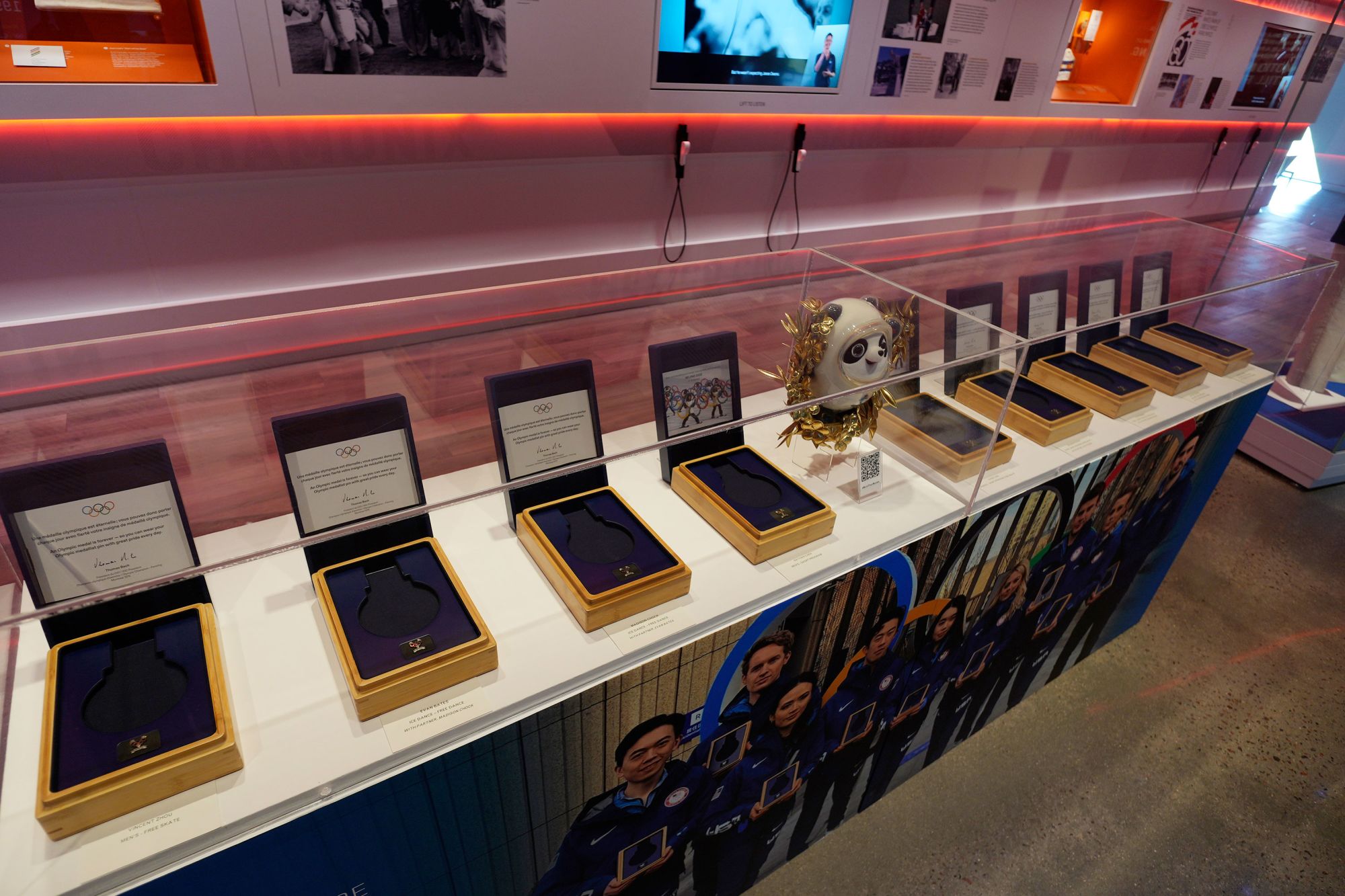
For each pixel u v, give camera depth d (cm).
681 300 167
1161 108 584
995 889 183
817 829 188
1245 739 227
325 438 113
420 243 354
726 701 134
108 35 262
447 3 301
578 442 135
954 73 458
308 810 92
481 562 125
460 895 121
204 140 282
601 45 343
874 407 151
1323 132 291
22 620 88
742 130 406
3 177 258
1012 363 137
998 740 222
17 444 104
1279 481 358
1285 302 222
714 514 137
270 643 107
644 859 146
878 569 143
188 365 125
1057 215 603
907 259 199
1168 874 189
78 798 82
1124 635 263
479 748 102
